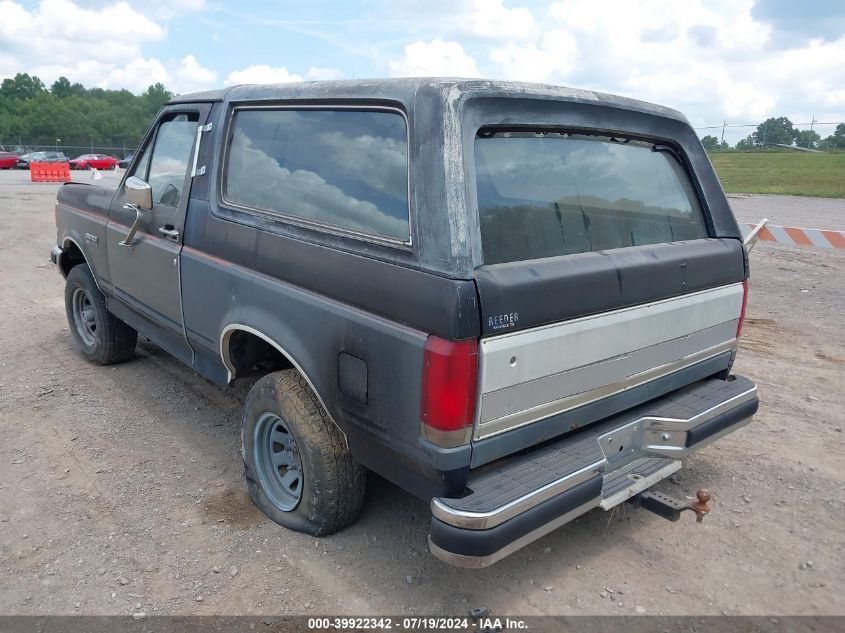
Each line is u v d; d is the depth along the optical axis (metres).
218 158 3.65
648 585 3.04
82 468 3.94
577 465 2.66
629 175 3.29
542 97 2.77
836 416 4.82
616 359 2.89
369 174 2.80
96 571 3.04
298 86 3.26
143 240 4.21
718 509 3.67
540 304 2.51
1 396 4.91
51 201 18.72
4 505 3.54
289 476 3.40
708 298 3.36
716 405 3.29
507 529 2.37
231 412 4.76
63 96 135.88
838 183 27.42
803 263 10.60
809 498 3.77
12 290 8.16
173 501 3.62
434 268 2.39
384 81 2.81
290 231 3.08
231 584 2.98
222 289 3.49
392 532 3.36
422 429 2.44
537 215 2.79
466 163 2.47
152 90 125.12
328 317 2.81
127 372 5.45
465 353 2.32
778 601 2.96
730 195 23.58
